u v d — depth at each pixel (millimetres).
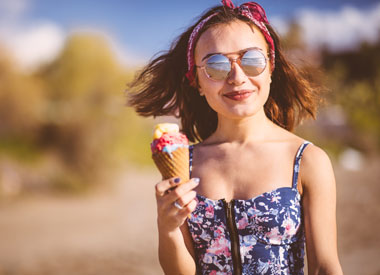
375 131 17484
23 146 18984
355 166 16516
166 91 2336
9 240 9695
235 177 1784
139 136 23406
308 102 2152
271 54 1867
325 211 1675
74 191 15172
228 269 1717
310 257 1668
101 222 11180
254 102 1761
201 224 1764
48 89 24031
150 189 16609
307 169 1709
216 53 1761
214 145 1923
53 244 9039
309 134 15031
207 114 2311
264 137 1864
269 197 1685
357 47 17406
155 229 10062
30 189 15328
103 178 15773
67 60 24969
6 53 21125
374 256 5688
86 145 15906
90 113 16312
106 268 6867
